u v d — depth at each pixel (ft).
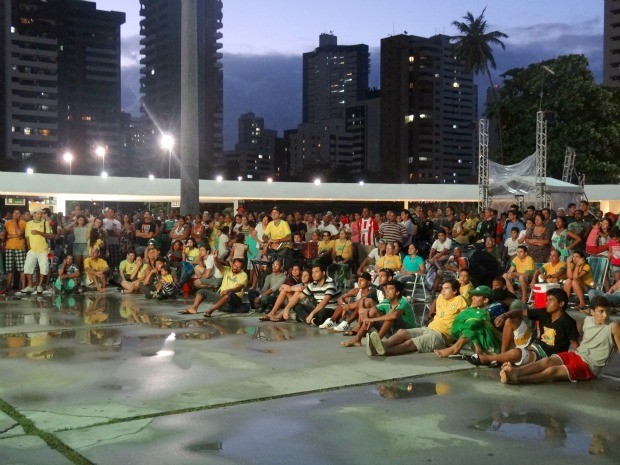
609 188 126.72
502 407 20.36
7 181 87.86
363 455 16.17
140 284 49.67
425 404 20.71
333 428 18.25
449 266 46.93
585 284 41.24
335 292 36.83
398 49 574.15
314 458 15.97
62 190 90.58
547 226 49.85
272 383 23.32
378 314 30.66
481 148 98.02
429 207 127.03
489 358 25.04
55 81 471.21
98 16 578.25
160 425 18.45
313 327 35.73
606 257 43.62
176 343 30.89
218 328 35.29
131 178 95.14
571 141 160.97
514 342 25.94
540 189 91.97
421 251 62.49
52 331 34.04
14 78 456.04
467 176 615.57
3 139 455.63
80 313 40.42
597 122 168.25
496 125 181.88
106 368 25.58
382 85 585.63
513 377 22.98
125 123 642.22
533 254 46.19
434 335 28.91
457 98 599.16
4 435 17.53
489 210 56.75
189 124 66.90
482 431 18.02
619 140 168.04
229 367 25.85
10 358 27.35
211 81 545.44
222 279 45.44
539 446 16.80
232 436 17.54
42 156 425.69
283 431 17.98
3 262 51.72
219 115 576.61
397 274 45.73
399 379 24.03
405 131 574.15
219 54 556.10
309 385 23.03
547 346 24.88
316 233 59.11
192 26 66.49
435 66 574.15
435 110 576.61
